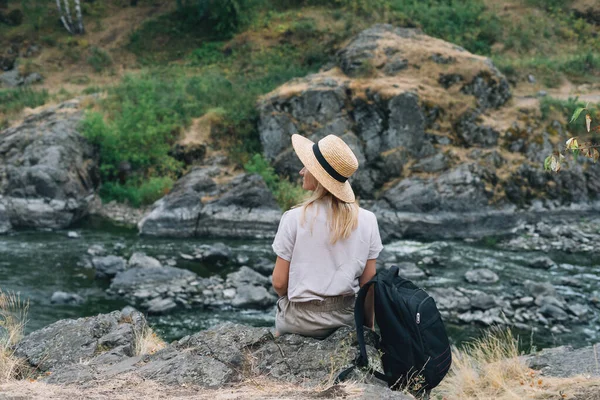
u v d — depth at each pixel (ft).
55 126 65.92
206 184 59.41
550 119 69.97
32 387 10.23
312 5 105.09
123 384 10.30
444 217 61.21
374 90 66.69
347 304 10.79
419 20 101.86
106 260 43.88
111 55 102.37
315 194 10.31
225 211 56.90
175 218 55.98
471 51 100.68
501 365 14.42
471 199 62.75
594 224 63.21
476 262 50.37
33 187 58.23
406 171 65.62
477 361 15.81
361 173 65.87
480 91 71.61
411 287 10.36
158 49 102.99
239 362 10.89
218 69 92.89
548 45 103.76
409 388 10.04
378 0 103.35
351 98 67.51
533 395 11.59
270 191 58.70
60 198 58.70
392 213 61.26
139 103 70.64
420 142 66.33
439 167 65.31
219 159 66.18
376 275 10.30
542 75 92.02
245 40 97.19
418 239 59.47
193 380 10.34
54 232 55.77
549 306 38.01
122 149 66.64
